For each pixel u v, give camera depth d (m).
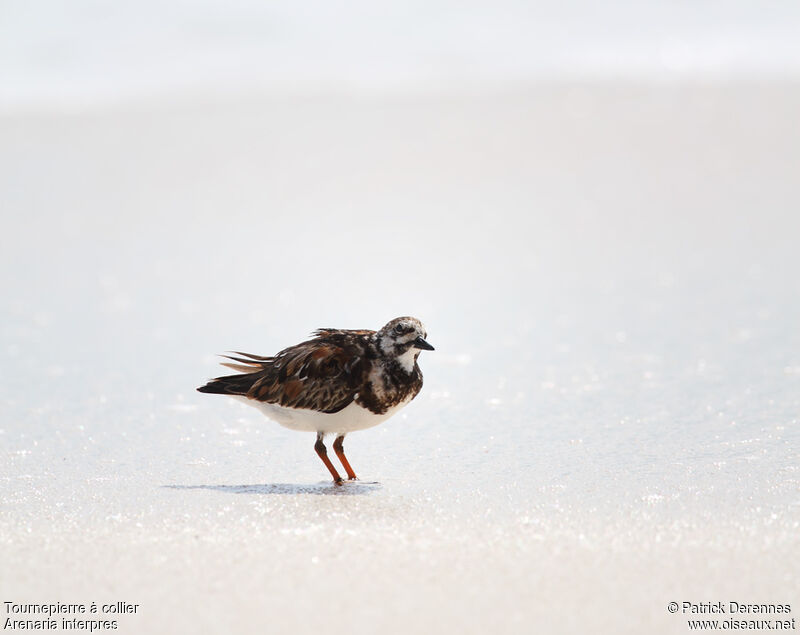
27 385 12.88
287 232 19.45
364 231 19.36
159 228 19.80
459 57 28.06
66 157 23.45
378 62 28.00
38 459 10.34
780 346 13.54
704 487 9.11
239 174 22.33
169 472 9.95
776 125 23.17
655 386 12.41
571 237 18.62
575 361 13.45
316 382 9.68
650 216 19.31
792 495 8.83
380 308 15.86
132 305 16.20
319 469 10.12
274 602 6.98
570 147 22.84
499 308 15.70
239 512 8.70
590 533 8.08
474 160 22.45
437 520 8.45
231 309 15.96
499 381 12.84
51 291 16.81
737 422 11.04
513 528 8.23
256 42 28.81
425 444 10.79
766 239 17.88
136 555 7.76
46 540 8.07
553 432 11.02
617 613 6.80
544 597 7.00
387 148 23.31
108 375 13.30
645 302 15.62
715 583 7.19
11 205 20.91
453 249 18.34
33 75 27.95
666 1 29.55
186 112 26.06
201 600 7.04
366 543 7.94
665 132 23.28
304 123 24.98
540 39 28.67
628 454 10.18
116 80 27.81
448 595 7.04
